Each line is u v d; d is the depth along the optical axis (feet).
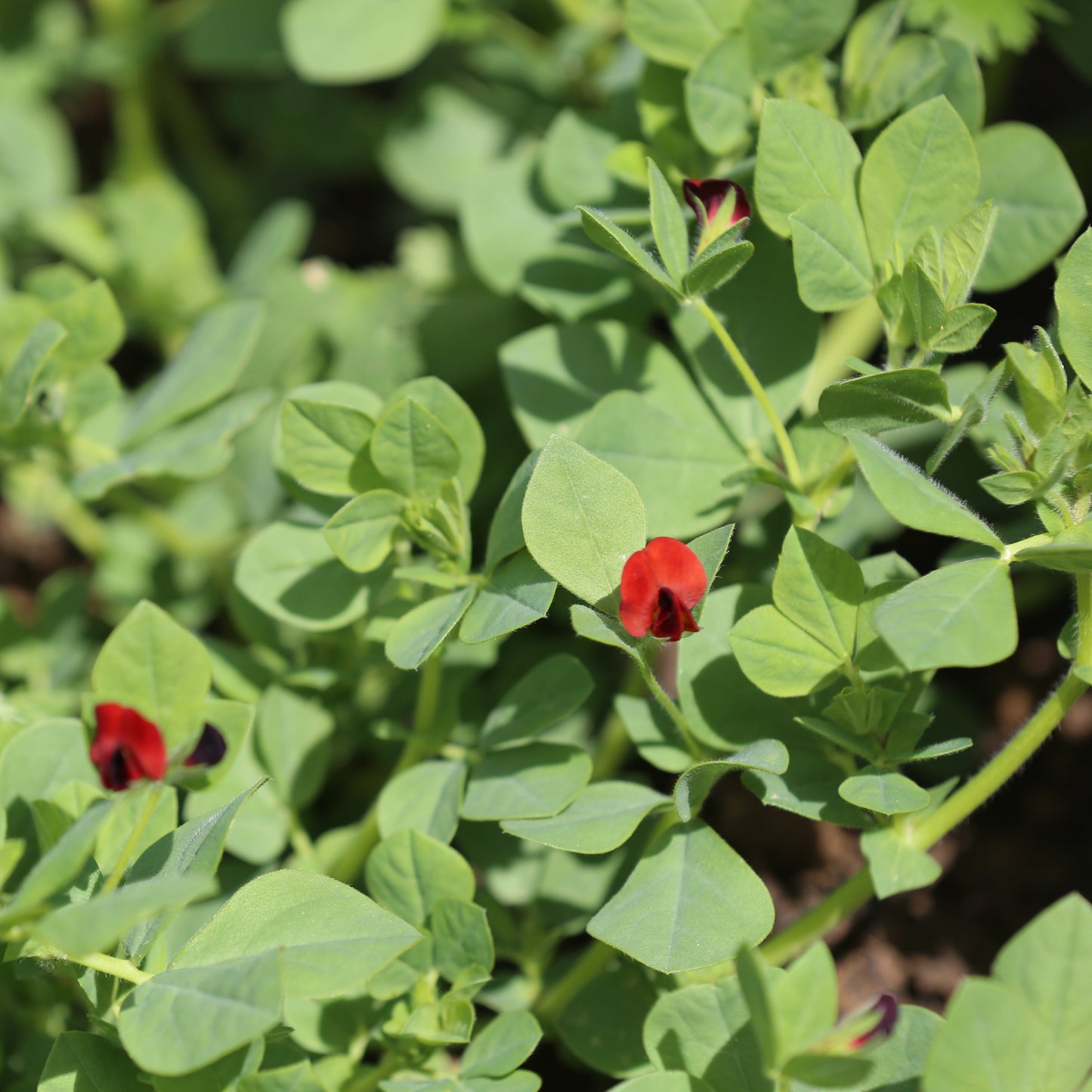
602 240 2.36
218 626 3.06
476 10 3.06
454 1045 2.51
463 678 2.59
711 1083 2.30
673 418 2.51
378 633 2.46
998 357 2.84
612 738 2.62
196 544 2.88
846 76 2.54
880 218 2.41
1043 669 2.79
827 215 2.39
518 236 2.69
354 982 2.26
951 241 2.35
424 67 3.48
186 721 2.25
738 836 2.75
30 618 3.33
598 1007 2.47
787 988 2.18
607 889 2.55
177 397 2.63
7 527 3.52
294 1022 2.43
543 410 2.54
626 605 2.28
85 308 2.55
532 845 2.58
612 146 2.65
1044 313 2.86
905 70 2.52
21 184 3.64
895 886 2.33
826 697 2.39
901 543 2.81
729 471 2.49
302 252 3.76
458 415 2.42
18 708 2.63
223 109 3.87
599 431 2.47
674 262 2.37
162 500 3.07
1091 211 2.89
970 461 2.71
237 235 3.77
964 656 2.22
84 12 4.06
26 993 2.47
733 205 2.40
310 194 3.84
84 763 2.36
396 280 3.10
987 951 2.67
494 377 2.93
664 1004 2.31
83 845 2.19
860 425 2.36
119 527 3.06
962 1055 2.19
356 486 2.41
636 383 2.54
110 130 4.21
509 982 2.53
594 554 2.31
